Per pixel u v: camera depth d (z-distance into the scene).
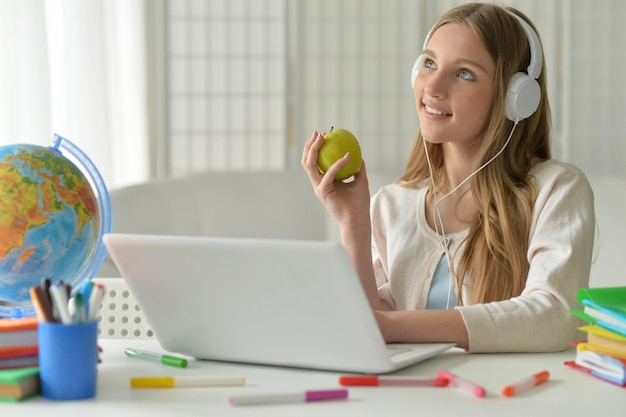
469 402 1.07
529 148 1.90
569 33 4.21
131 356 1.34
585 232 1.67
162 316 1.29
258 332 1.23
